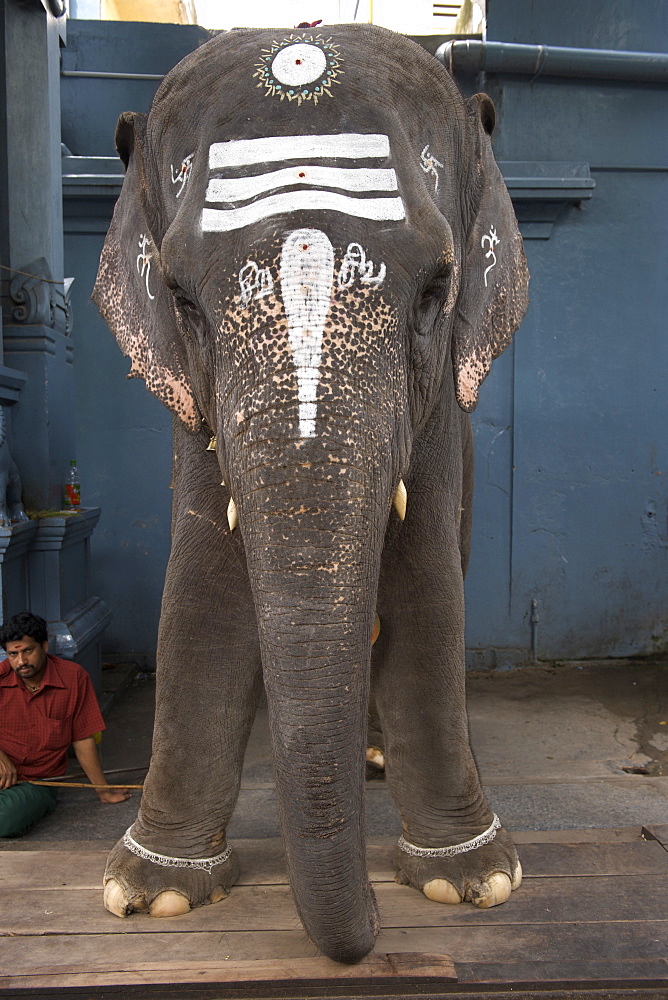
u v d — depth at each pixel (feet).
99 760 11.82
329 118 4.92
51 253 13.73
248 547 4.30
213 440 5.81
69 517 12.70
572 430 18.34
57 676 11.08
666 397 18.47
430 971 5.74
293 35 5.68
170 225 5.17
